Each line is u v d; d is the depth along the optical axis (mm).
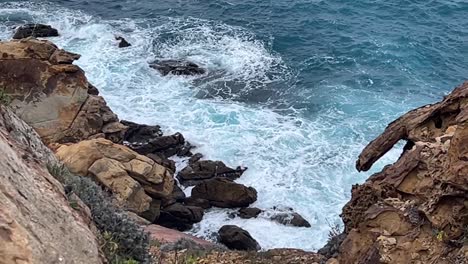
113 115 24656
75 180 7371
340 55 35500
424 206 9000
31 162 6273
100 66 32062
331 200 23484
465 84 10570
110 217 7109
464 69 34812
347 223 10922
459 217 8539
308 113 29500
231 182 23266
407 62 35156
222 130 27438
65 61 23734
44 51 23609
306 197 23609
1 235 4492
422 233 8930
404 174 9836
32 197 5492
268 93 31109
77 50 33750
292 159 25797
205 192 23203
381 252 8945
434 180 9227
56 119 23016
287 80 32531
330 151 26422
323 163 25594
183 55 34188
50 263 4883
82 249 5613
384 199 9938
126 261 6590
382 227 9445
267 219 22406
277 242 21266
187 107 29062
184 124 27688
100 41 35062
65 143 22609
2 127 6633
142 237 7363
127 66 32281
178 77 31656
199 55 34312
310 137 27406
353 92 31672
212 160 25328
